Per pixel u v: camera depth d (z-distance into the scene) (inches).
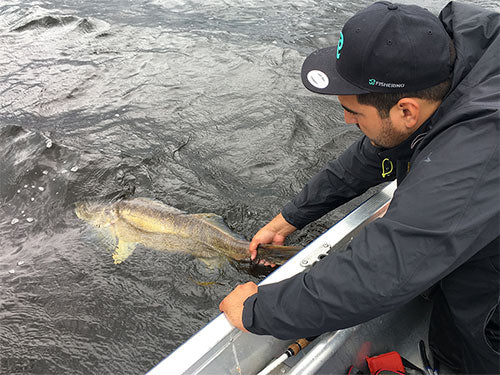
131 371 95.5
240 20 258.1
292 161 151.6
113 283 113.3
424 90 49.9
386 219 48.3
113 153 158.4
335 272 50.3
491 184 44.1
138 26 253.4
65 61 220.2
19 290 112.4
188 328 102.7
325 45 226.7
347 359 67.1
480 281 54.3
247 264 111.3
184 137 166.1
